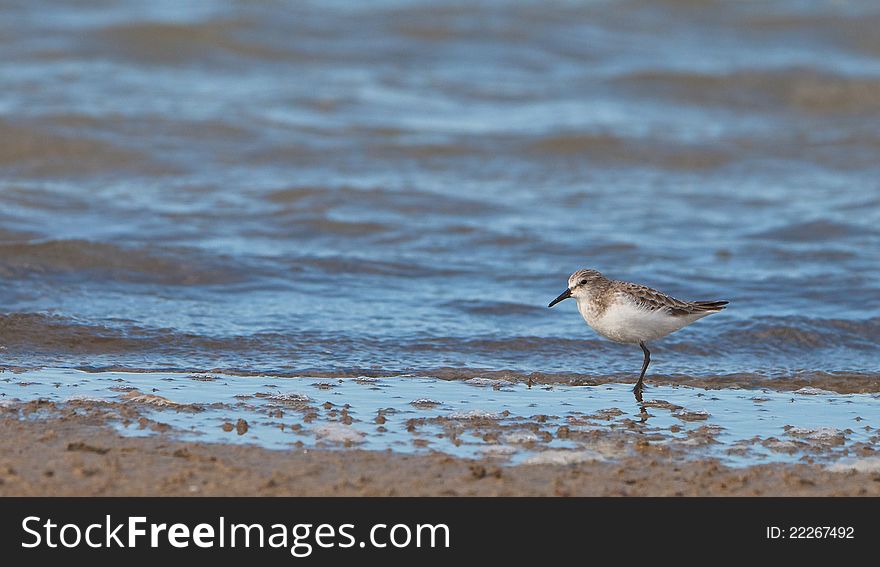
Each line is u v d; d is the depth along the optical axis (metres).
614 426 10.02
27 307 14.04
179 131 23.08
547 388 11.61
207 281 15.70
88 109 23.59
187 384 11.27
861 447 9.38
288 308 14.69
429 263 17.02
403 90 27.64
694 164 23.56
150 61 28.59
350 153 22.86
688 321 11.43
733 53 32.66
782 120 27.42
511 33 32.47
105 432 9.30
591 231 18.86
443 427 9.80
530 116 26.09
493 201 20.41
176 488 8.20
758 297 15.57
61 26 30.00
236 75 28.20
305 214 19.11
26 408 9.95
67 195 19.56
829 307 15.09
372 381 11.68
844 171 23.38
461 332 13.80
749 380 12.13
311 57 29.83
